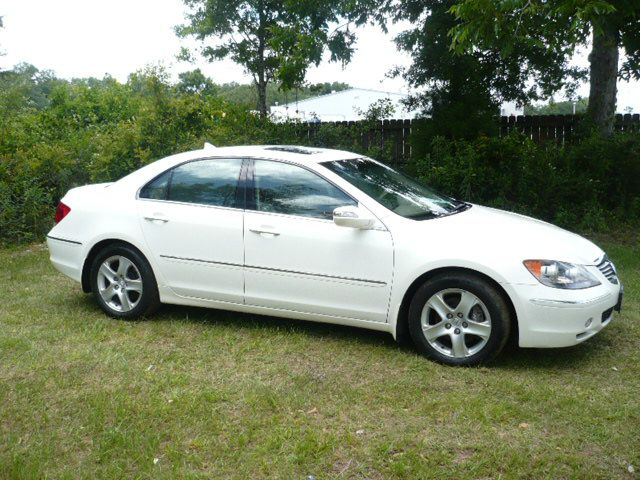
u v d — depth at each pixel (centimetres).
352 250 512
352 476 348
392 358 511
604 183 1167
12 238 1015
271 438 383
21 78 2130
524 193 1142
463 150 1207
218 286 565
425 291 495
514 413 415
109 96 2336
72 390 454
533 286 470
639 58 1245
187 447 377
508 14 880
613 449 373
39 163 1081
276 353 523
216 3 2006
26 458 363
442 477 345
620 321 600
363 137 1496
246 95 2714
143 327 587
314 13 1334
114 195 610
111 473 349
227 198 563
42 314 626
